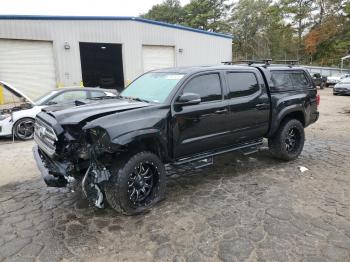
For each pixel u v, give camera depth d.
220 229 3.47
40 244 3.25
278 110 5.49
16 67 16.27
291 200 4.18
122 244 3.23
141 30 19.95
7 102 9.81
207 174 5.26
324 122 10.58
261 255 2.98
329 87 29.89
